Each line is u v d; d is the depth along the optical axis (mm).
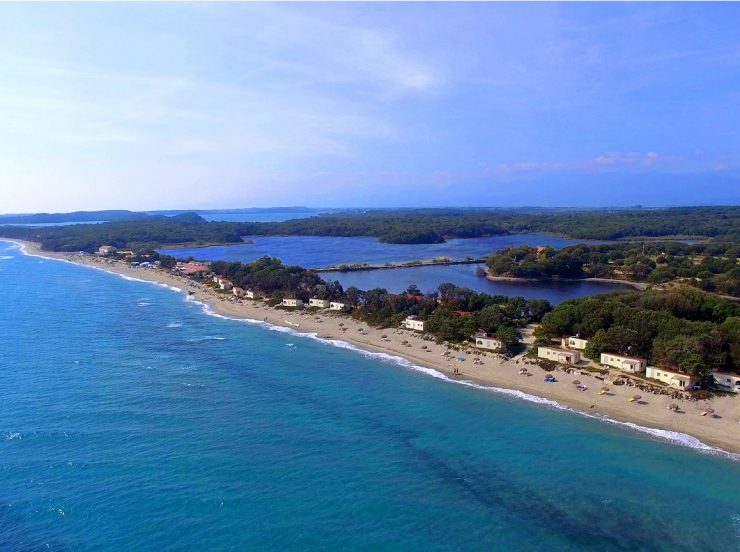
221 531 60156
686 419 87812
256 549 57500
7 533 58969
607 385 101812
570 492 69062
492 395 101312
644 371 107000
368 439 83125
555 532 61156
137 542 58156
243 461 75438
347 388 105250
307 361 123000
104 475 70562
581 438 83250
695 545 59156
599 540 59812
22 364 115312
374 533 60469
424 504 66188
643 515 64312
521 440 82812
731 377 97000
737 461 75875
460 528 61594
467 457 77812
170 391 101375
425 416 91812
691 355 99750
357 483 70625
